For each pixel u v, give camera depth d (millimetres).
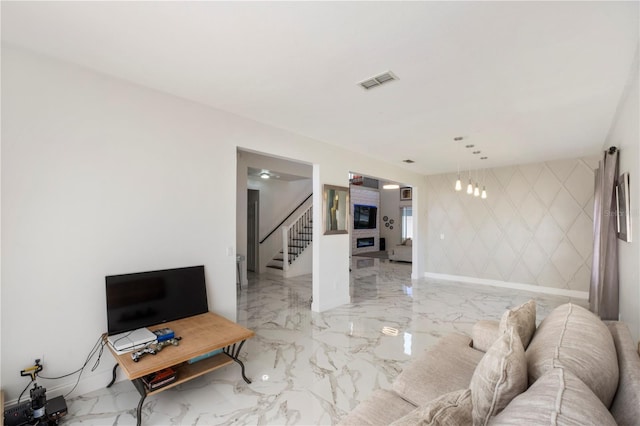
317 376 2621
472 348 2146
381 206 12156
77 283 2305
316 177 4391
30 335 2111
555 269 5605
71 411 2119
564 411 762
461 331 3725
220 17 1735
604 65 2225
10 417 1832
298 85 2607
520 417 804
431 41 1958
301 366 2799
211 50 2094
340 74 2412
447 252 7043
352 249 10914
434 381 1672
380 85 2592
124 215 2535
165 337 2336
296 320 4090
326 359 2941
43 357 2158
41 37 1958
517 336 1321
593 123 3475
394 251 10461
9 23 1807
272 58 2186
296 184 8633
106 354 2426
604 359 1171
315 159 4281
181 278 2816
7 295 2033
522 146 4551
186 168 2908
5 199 2035
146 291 2596
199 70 2373
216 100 2934
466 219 6754
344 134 4004
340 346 3248
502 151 4891
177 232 2844
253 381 2537
